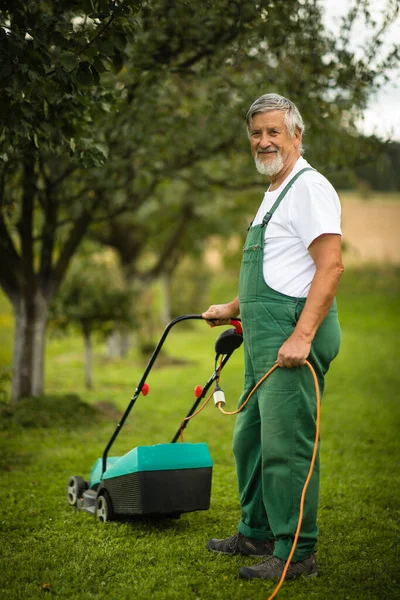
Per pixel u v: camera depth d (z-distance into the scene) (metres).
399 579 3.65
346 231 43.84
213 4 5.98
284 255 3.59
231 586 3.53
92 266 12.84
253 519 3.95
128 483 4.33
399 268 35.47
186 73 6.98
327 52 6.82
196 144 8.48
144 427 8.55
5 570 3.83
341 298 31.92
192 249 19.00
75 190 8.86
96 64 4.25
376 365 15.01
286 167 3.70
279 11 6.21
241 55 6.89
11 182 8.05
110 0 4.08
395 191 53.75
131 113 7.14
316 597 3.39
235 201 15.62
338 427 8.46
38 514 4.94
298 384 3.50
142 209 14.27
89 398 11.18
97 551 4.09
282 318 3.56
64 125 4.78
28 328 9.11
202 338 22.77
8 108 4.26
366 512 4.93
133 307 13.27
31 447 7.24
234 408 10.18
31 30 4.02
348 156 8.14
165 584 3.61
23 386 9.14
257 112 3.66
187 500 4.27
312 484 3.57
